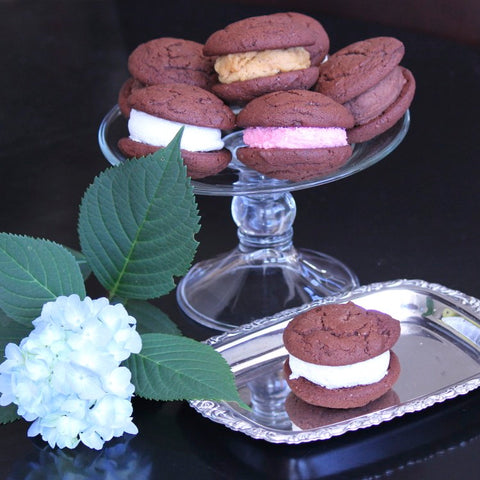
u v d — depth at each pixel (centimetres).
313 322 98
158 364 94
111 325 93
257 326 104
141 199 98
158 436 95
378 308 106
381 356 96
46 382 91
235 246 120
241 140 118
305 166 107
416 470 91
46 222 123
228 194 106
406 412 94
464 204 122
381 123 112
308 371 96
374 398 97
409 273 113
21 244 96
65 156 133
